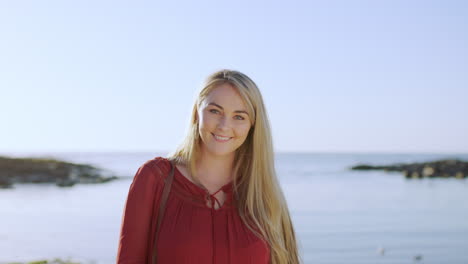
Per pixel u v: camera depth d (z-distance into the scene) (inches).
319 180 1878.7
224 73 116.9
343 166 3292.3
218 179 120.0
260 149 121.0
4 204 1046.4
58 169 1840.6
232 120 114.8
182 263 105.4
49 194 1277.1
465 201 1132.5
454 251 570.6
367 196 1237.7
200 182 117.2
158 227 107.4
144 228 107.1
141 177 109.5
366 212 916.0
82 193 1310.3
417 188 1521.9
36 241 602.5
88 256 510.0
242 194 118.8
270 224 119.4
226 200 116.5
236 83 114.0
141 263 106.0
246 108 116.1
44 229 704.4
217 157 119.6
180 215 109.1
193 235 106.9
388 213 906.7
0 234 657.0
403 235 674.8
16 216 855.1
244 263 110.7
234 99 114.3
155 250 106.0
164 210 109.1
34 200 1128.2
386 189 1471.5
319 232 690.2
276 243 119.6
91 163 3846.0
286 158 5728.3
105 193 1310.3
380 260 520.1
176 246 105.3
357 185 1630.2
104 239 620.4
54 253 524.7
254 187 120.3
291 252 127.1
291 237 127.6
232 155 121.6
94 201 1107.3
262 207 120.6
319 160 4877.0
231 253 109.7
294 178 1991.9
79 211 926.4
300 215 871.1
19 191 1360.7
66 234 660.1
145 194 108.0
